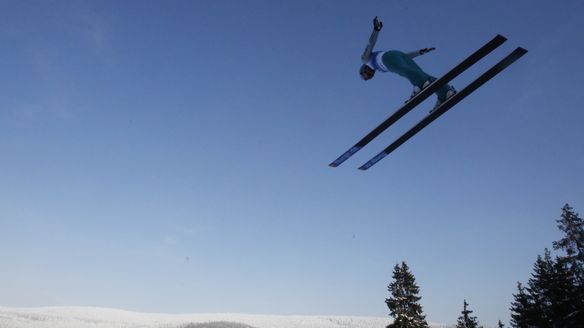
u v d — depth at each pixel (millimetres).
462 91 8039
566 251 25641
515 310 30750
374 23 7633
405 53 7934
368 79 8375
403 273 30422
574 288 25469
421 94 7910
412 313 29250
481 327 28891
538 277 29203
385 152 10188
